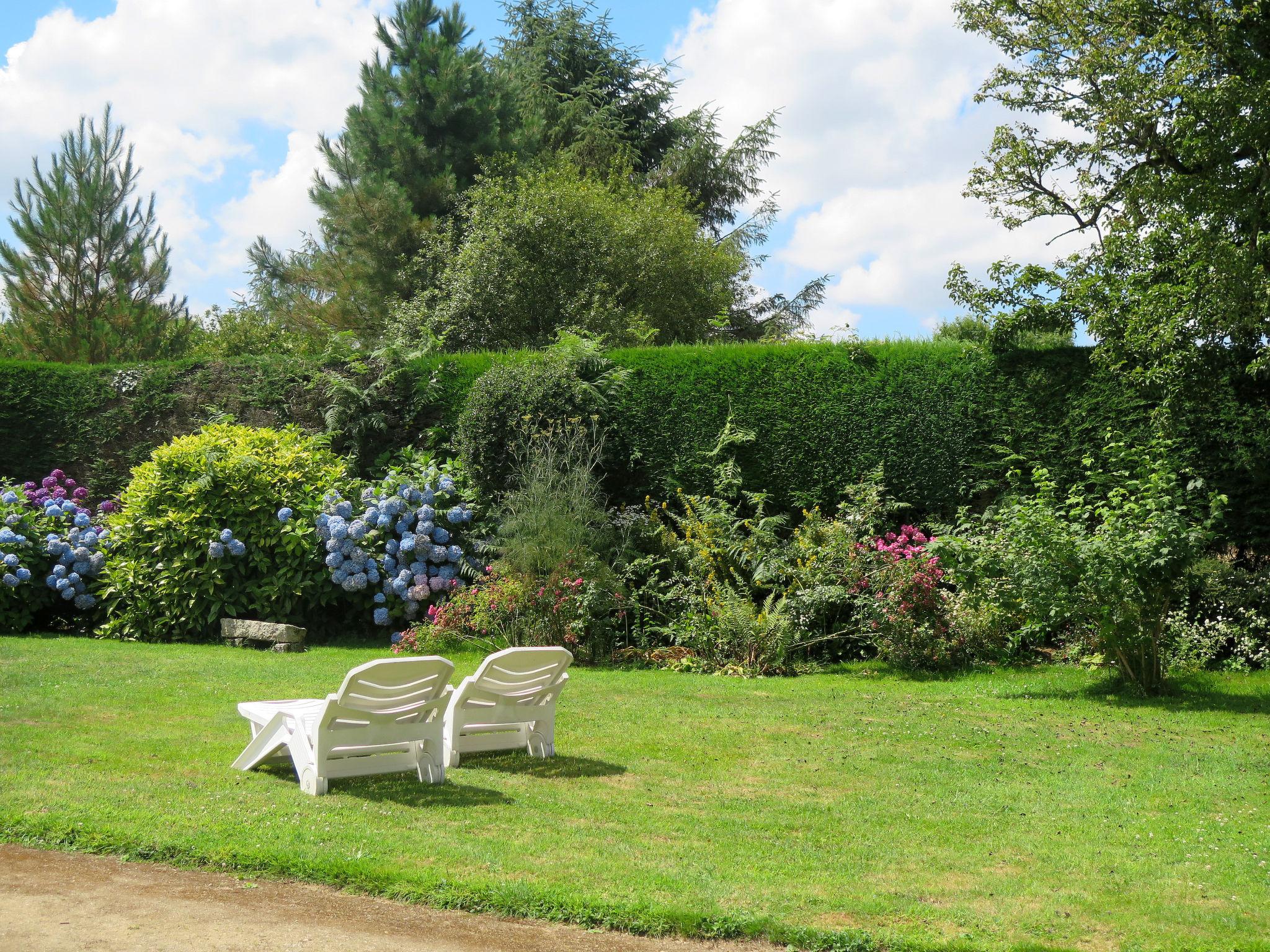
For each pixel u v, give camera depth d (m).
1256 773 6.59
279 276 27.27
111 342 21.08
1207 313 10.40
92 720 7.28
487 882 4.25
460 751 6.65
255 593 12.58
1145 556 9.05
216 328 27.36
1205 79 11.23
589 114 30.12
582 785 6.14
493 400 13.40
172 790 5.48
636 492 13.59
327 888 4.25
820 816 5.57
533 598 11.66
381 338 21.36
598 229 21.88
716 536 12.34
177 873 4.33
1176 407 11.12
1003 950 3.78
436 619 11.86
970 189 13.43
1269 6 11.19
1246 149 10.95
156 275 22.61
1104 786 6.28
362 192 23.59
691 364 13.59
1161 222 11.46
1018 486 12.24
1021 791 6.16
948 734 7.70
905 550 11.29
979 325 14.85
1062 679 10.00
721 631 11.20
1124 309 11.62
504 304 21.08
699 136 31.06
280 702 6.54
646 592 12.07
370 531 13.12
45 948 3.52
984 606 10.81
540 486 12.21
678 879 4.42
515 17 32.50
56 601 13.50
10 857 4.41
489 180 23.34
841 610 11.77
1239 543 11.16
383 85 25.19
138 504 12.84
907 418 12.84
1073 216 13.21
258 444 13.63
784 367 13.34
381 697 5.84
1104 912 4.21
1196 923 4.10
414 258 23.11
